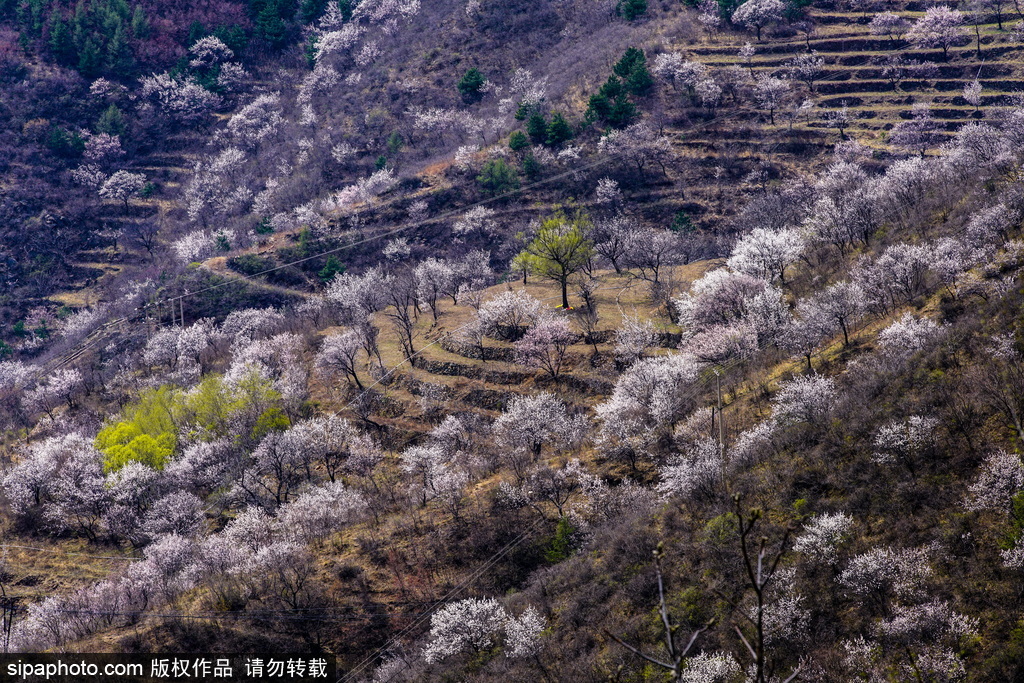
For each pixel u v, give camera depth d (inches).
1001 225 2689.5
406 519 2908.5
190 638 2456.9
